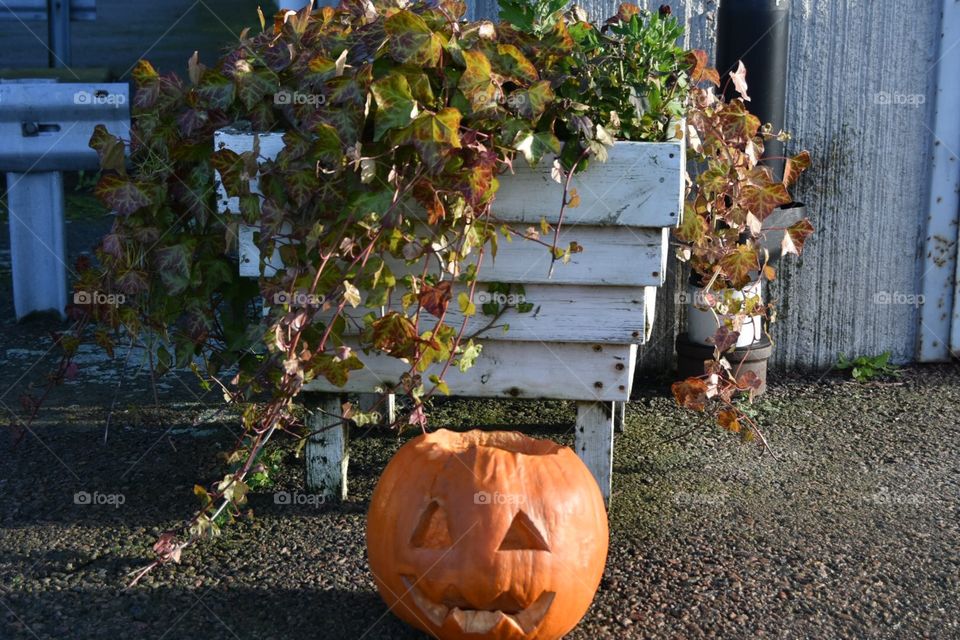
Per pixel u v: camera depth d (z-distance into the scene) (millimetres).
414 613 2348
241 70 2900
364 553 2844
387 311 2963
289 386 2691
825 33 4297
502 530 2273
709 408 4078
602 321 2963
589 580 2367
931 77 4336
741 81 3387
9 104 4855
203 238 3170
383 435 3762
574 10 3262
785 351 4594
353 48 2799
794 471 3486
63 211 5125
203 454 3521
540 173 2848
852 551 2891
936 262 4516
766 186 3303
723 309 3467
